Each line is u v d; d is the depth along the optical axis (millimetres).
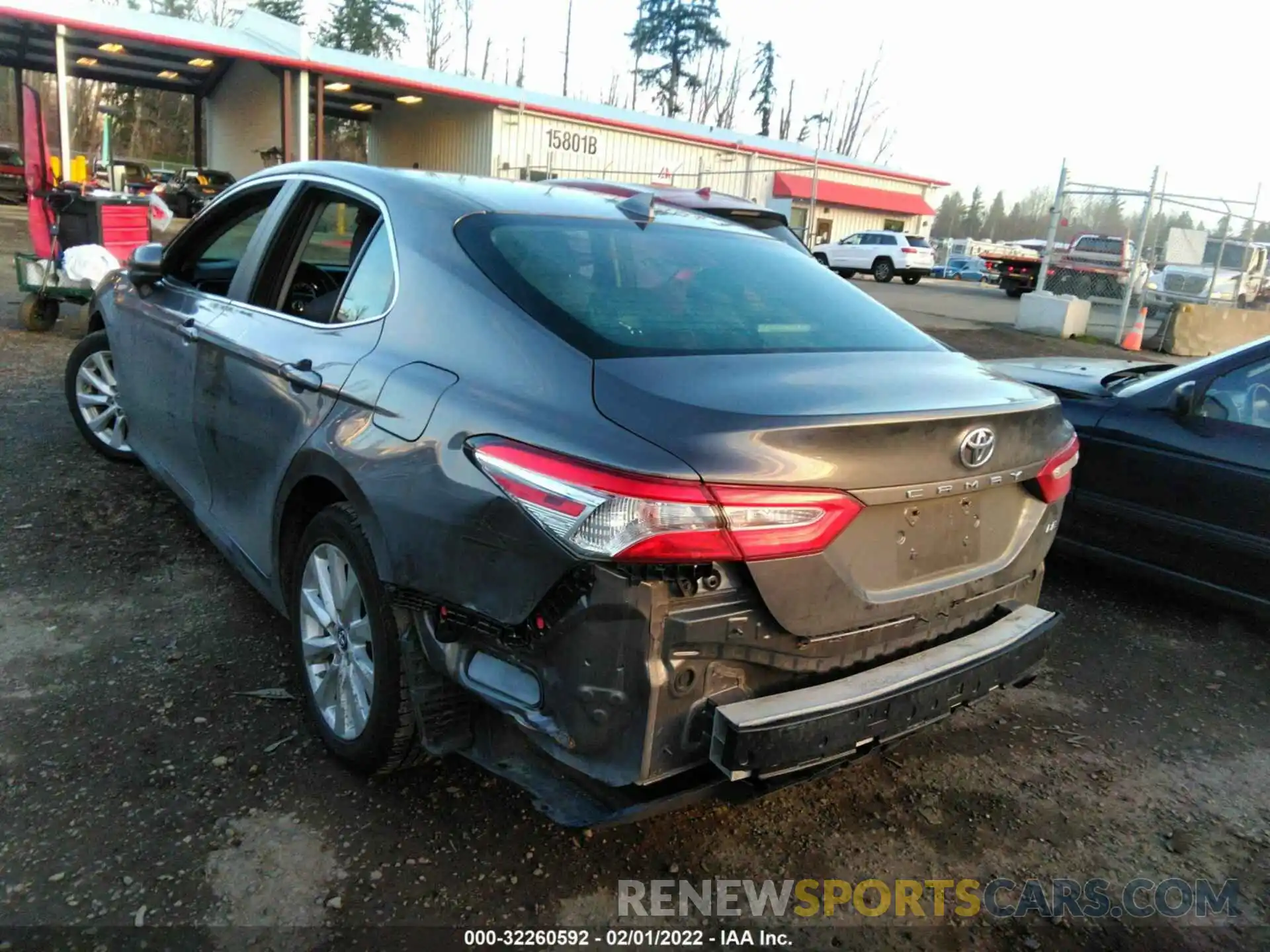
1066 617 4555
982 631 2660
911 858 2725
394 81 23828
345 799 2717
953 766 3211
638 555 1956
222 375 3393
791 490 2066
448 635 2320
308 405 2842
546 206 3068
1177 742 3467
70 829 2506
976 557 2621
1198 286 18766
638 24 62438
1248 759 3383
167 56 25562
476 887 2441
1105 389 4840
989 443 2449
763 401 2176
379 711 2557
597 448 2043
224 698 3156
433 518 2291
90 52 24484
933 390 2500
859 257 30938
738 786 2191
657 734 2051
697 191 8758
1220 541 4254
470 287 2574
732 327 2688
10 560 4031
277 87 26141
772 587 2082
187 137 59844
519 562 2119
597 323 2457
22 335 8781
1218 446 4258
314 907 2326
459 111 26719
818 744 2176
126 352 4477
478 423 2252
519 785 2293
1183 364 4777
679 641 2029
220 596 3871
